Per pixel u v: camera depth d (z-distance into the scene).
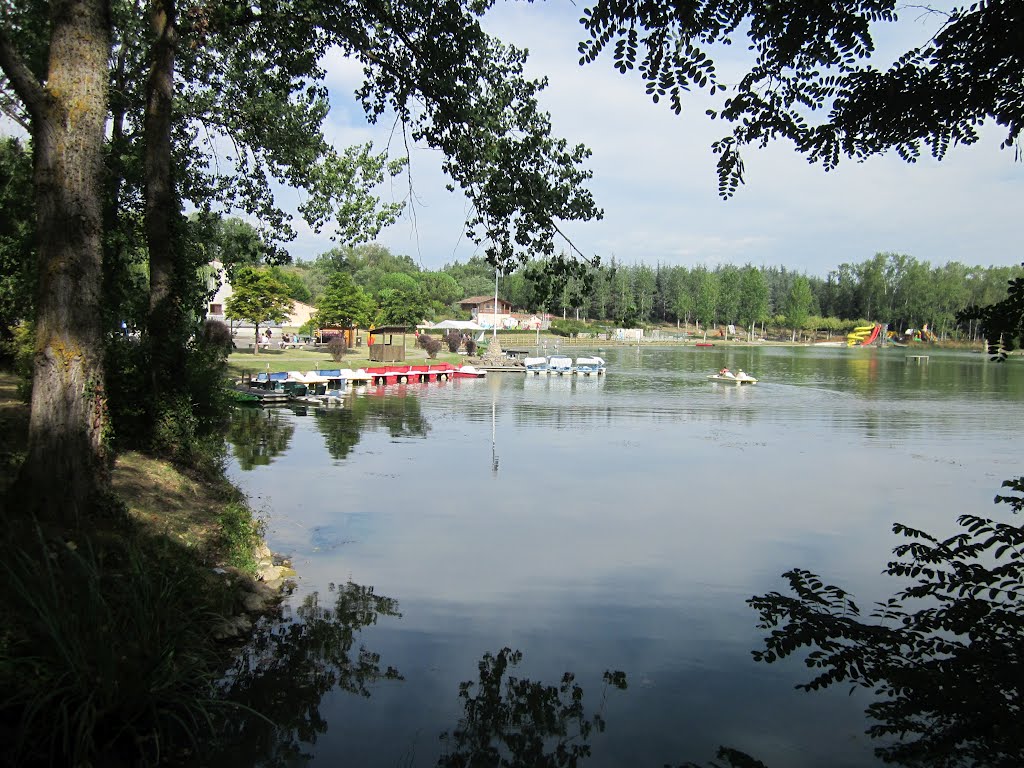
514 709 6.35
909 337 124.31
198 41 12.38
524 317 119.19
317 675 6.91
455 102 8.00
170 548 8.25
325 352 59.72
